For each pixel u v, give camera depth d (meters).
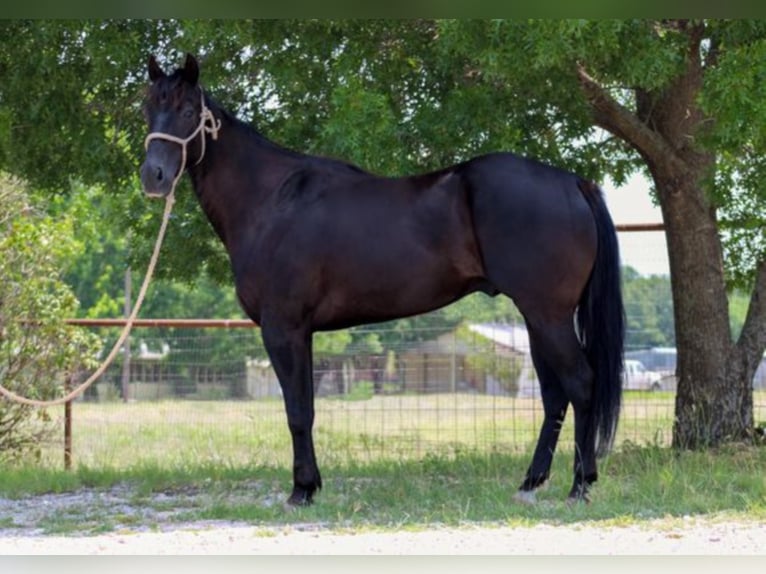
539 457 8.13
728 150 9.14
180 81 8.13
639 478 8.77
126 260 12.73
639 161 12.22
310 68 10.31
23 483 10.03
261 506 8.41
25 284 12.35
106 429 15.05
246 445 13.96
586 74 10.34
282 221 8.12
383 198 8.02
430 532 7.13
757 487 8.29
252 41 9.82
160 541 6.98
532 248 7.59
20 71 10.54
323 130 9.73
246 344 27.22
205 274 14.41
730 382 11.25
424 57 10.27
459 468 10.12
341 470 10.44
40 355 12.30
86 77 10.69
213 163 8.39
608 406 7.68
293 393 8.10
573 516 7.50
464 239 7.78
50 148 11.02
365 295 7.97
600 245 7.74
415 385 23.23
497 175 7.71
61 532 7.57
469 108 9.68
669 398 17.27
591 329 7.74
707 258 11.29
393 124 9.34
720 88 8.59
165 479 10.13
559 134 10.81
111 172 11.09
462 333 28.30
